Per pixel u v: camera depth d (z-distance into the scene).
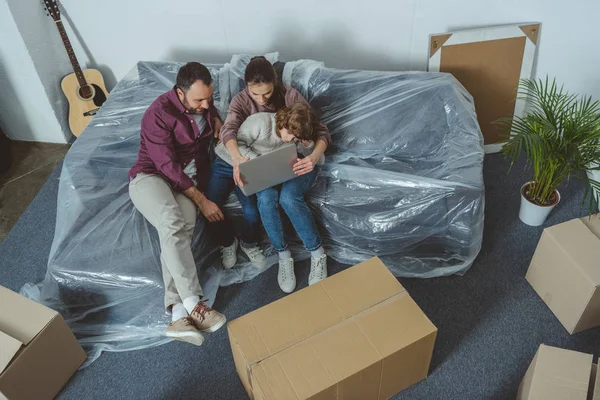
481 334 1.87
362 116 2.17
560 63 2.43
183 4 2.40
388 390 1.68
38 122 2.75
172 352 1.88
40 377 1.67
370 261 1.76
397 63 2.53
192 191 1.91
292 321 1.61
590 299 1.69
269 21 2.43
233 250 2.10
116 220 1.92
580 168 1.89
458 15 2.35
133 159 2.13
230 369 1.83
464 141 2.06
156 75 2.36
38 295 2.07
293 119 1.83
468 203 1.92
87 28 2.54
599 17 2.27
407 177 1.98
